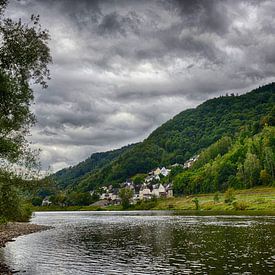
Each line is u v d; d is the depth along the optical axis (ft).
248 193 627.46
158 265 121.60
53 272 113.39
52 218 461.78
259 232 210.59
